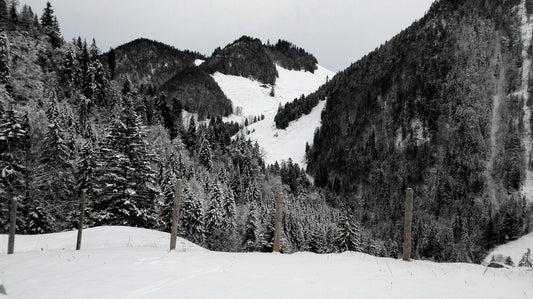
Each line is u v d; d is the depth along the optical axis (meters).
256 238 46.59
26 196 34.94
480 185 145.75
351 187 171.12
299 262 12.30
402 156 177.50
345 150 195.12
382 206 148.50
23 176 33.91
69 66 72.81
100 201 31.03
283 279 9.44
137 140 32.78
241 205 73.56
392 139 191.38
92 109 72.25
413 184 158.62
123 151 32.22
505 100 184.88
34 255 13.41
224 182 77.44
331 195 149.62
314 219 81.81
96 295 7.79
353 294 8.14
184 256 12.34
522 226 119.94
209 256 12.55
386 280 9.81
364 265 12.21
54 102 53.50
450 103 186.50
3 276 10.52
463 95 188.88
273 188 102.81
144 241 19.83
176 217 14.35
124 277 9.27
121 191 30.88
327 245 56.62
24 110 50.19
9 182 32.44
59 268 10.74
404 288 8.95
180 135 102.88
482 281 10.21
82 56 79.19
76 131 56.19
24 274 10.38
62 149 37.22
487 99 187.50
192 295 7.75
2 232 32.44
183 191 43.81
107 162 31.97
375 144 192.12
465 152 162.50
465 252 108.19
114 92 80.88
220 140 119.19
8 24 72.81
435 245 107.88
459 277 10.74
